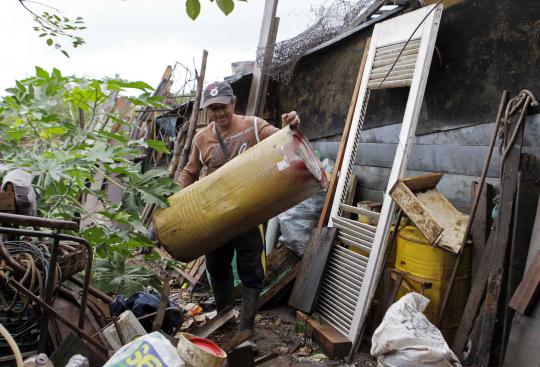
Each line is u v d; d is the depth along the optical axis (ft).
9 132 13.03
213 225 9.12
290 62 17.56
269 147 8.77
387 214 11.19
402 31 12.30
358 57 15.35
